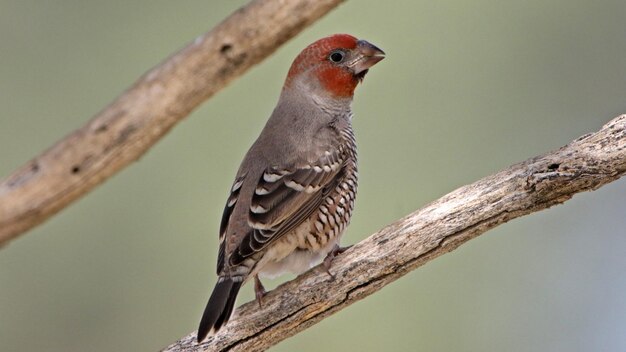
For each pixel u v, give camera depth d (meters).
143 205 13.35
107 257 13.24
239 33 6.36
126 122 6.35
